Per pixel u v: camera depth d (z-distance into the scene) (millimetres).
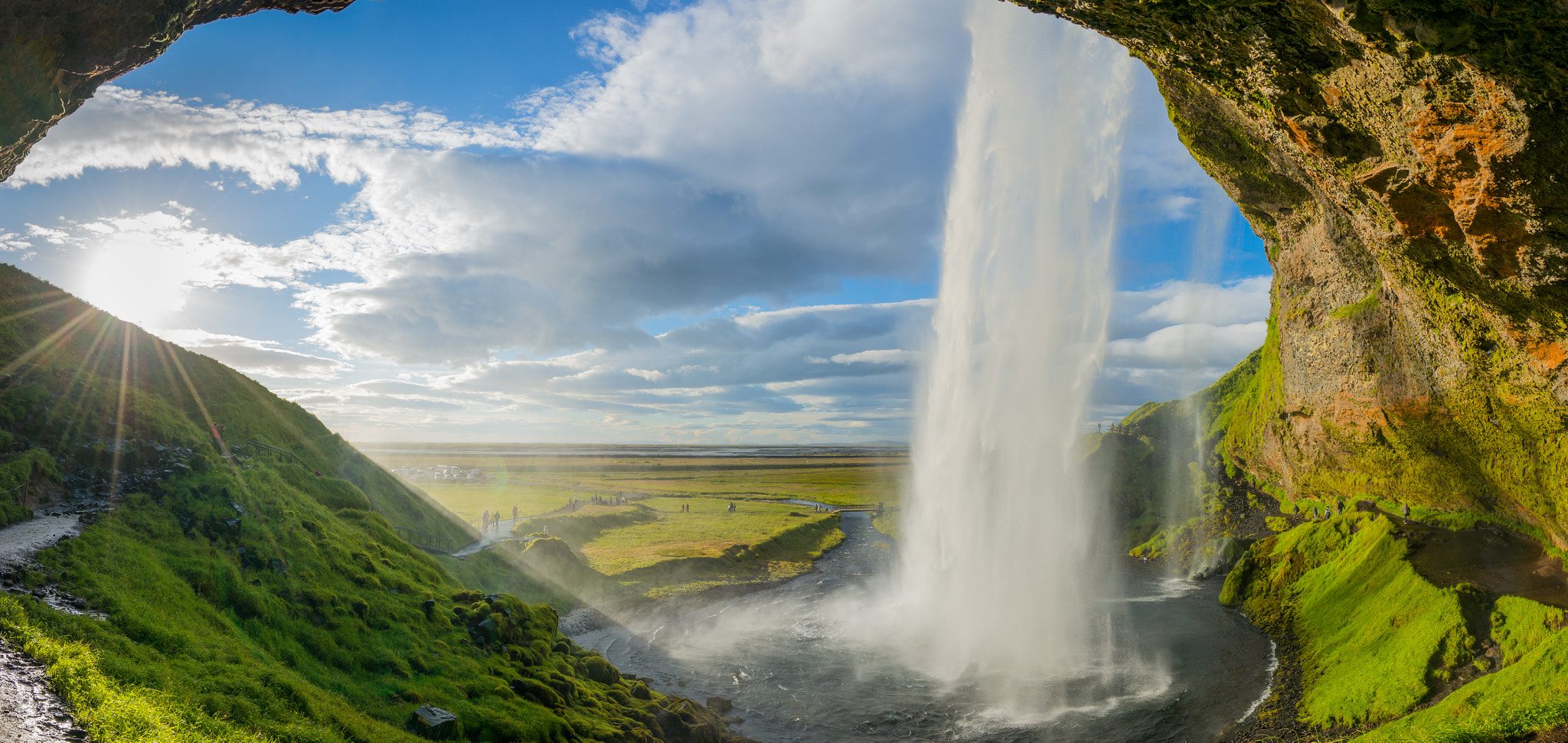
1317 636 40312
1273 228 51625
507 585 55812
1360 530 47125
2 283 46688
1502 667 27969
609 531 92375
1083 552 69500
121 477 36219
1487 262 19922
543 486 151875
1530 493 34094
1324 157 21312
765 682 42125
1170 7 18609
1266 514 66500
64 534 28422
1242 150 41531
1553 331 22547
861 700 38562
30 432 36438
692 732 33594
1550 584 32250
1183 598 55406
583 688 35812
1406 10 14047
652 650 48969
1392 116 17797
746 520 105812
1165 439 86625
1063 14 21422
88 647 20672
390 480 64688
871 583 68750
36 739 15453
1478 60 14352
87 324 49312
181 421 45219
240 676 23359
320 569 35469
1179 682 38188
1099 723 33875
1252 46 18641
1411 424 41062
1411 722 26219
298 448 54750
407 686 29156
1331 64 17812
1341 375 47469
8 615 20469
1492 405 33000
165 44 21609
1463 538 40094
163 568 29109
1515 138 15398
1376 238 25000
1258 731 31281
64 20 18031
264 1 23375
